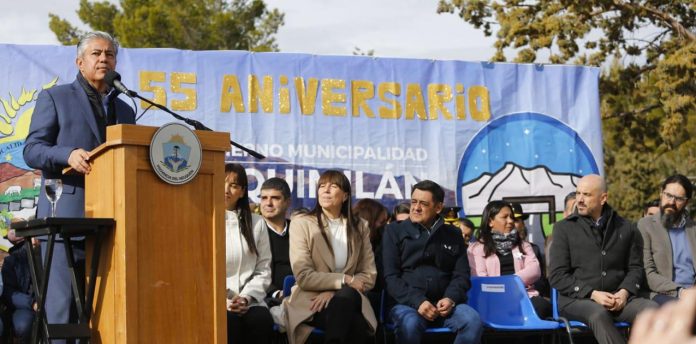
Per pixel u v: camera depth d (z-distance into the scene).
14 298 5.39
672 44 13.72
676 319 0.53
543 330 5.52
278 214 5.65
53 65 6.52
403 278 5.41
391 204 7.14
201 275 3.16
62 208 3.57
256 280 4.91
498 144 7.43
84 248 3.54
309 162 6.99
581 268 5.69
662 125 12.98
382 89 7.21
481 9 13.43
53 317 3.48
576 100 7.66
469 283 5.41
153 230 3.06
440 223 5.50
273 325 4.82
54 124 3.66
